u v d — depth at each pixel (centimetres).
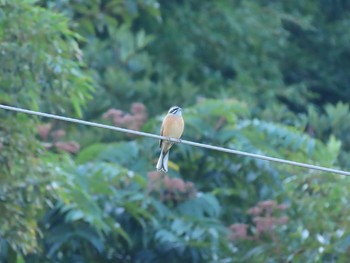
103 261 1716
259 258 1563
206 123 1788
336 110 2161
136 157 1725
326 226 1545
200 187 1806
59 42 1430
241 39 2658
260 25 2664
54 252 1675
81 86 1445
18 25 1402
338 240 1509
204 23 2620
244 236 1582
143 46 2408
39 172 1423
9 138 1399
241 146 1750
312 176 1577
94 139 1925
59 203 1558
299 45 2894
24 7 1412
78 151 1878
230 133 1772
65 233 1630
